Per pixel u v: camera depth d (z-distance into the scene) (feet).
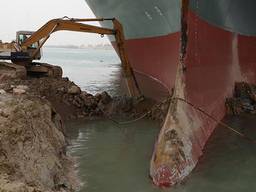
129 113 60.34
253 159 38.81
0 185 23.26
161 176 32.83
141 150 42.86
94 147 44.06
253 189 31.83
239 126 50.26
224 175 34.78
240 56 62.08
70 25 60.29
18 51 65.57
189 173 34.83
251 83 64.49
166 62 69.36
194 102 43.42
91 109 60.59
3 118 30.66
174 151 34.60
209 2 46.57
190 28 44.27
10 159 26.84
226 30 55.31
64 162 36.86
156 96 64.80
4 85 53.42
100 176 34.78
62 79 65.87
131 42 86.84
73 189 31.17
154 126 53.78
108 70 182.80
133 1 69.26
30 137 31.09
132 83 64.13
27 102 38.63
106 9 86.22
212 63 51.21
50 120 40.88
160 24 67.10
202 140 41.83
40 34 62.13
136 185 32.63
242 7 55.47
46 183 28.14
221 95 54.39
